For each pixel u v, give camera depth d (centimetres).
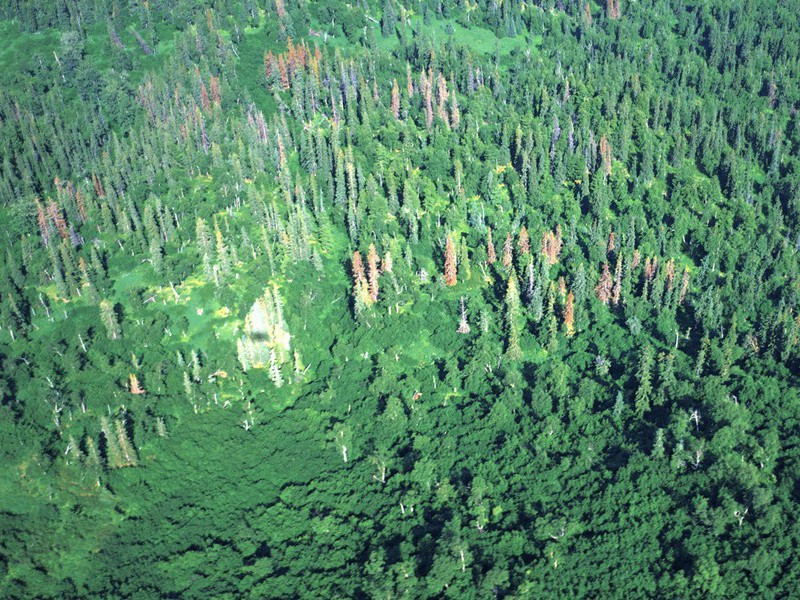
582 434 19600
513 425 19888
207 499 18938
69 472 18875
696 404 19588
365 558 17325
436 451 19438
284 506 18688
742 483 17538
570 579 16575
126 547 17988
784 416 19375
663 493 17888
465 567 16850
